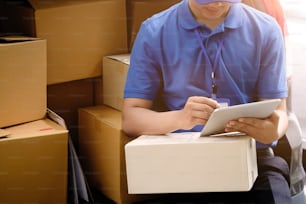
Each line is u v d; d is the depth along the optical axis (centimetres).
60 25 218
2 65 194
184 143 151
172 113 165
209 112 154
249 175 152
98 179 220
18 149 191
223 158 150
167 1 235
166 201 187
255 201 173
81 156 231
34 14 212
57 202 203
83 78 229
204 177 152
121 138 200
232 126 154
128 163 155
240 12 179
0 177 190
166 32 179
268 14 193
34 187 197
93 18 224
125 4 231
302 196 190
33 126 204
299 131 191
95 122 216
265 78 179
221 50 176
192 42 177
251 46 177
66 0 221
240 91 178
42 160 196
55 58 220
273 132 157
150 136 165
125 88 182
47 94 228
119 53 234
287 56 196
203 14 170
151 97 181
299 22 222
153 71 180
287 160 208
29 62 200
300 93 224
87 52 227
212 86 176
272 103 148
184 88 177
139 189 156
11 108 200
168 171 154
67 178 204
